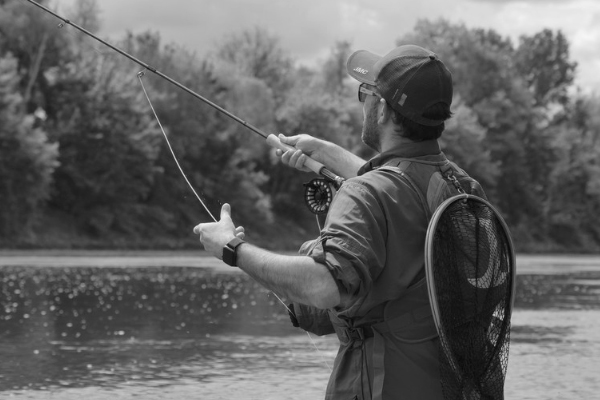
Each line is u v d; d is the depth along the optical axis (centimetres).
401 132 295
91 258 4925
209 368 1011
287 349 1182
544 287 2694
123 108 6625
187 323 1494
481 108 9619
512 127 9794
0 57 6444
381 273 279
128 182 6644
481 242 282
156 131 6888
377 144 305
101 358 1071
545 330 1469
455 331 276
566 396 867
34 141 5906
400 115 293
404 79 291
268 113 7988
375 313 283
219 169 7356
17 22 6538
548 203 10119
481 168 8850
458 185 295
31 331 1334
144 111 6788
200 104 7325
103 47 6762
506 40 13162
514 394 880
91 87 6612
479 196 301
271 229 7606
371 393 284
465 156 8775
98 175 6550
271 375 969
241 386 896
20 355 1088
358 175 301
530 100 10119
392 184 282
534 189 10038
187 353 1129
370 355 285
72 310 1694
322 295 267
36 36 6562
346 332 290
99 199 6588
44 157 5931
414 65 291
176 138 7062
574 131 10519
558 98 13238
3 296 2005
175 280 2825
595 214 10438
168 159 7069
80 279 2758
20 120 5906
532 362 1095
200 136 7194
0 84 5984
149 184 6944
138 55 7206
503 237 292
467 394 278
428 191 286
